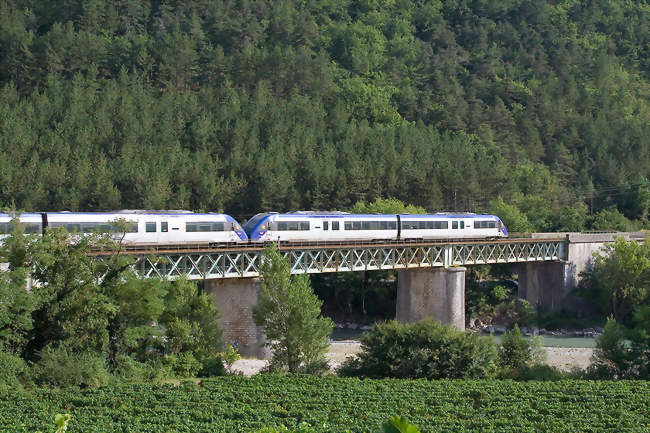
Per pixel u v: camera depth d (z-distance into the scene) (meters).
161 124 181.75
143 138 176.00
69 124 176.50
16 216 78.94
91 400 66.56
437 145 195.62
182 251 92.81
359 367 83.81
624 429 64.06
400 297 124.06
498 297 139.25
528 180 193.00
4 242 72.94
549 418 66.94
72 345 73.62
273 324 80.62
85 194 150.50
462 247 125.56
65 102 190.88
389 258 117.44
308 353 81.12
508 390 74.94
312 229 109.62
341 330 131.62
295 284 81.50
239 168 167.00
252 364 91.81
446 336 82.19
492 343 83.75
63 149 163.12
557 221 180.38
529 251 137.62
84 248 74.25
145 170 154.88
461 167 179.25
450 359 80.81
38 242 72.06
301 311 79.88
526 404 70.50
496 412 68.00
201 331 83.56
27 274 71.94
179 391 70.94
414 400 70.50
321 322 81.12
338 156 176.38
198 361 82.00
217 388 72.56
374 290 143.50
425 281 120.38
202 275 95.19
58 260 72.94
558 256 143.25
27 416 61.38
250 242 103.19
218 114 195.12
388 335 83.62
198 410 65.44
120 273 75.56
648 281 133.88
